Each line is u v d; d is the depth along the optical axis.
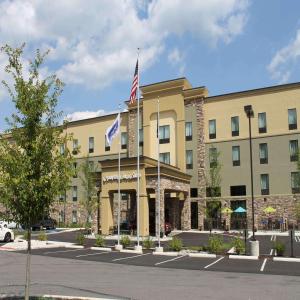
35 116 9.90
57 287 13.83
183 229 46.62
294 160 45.19
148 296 12.30
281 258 22.56
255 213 46.66
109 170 41.12
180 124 50.88
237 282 15.13
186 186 46.78
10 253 26.92
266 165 46.72
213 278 16.17
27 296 9.71
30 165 9.61
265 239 35.31
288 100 46.25
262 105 47.59
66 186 10.02
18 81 9.94
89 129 60.00
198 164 50.00
